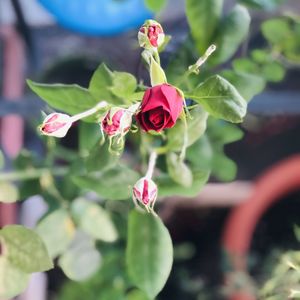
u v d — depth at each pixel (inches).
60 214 11.7
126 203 13.5
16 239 10.1
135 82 9.0
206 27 10.5
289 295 11.2
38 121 13.2
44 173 12.2
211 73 10.6
